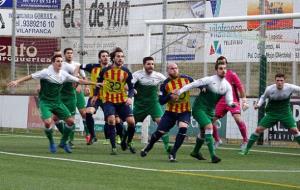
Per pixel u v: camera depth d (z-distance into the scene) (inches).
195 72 1552.7
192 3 1573.6
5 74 1979.6
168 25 1446.9
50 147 1015.0
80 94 1184.2
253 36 1465.3
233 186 673.6
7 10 1882.4
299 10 1489.9
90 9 1712.6
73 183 668.7
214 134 1154.0
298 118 1250.6
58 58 1001.5
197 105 912.9
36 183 662.5
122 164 856.9
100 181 687.7
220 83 904.3
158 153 1036.5
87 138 1179.3
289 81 1475.1
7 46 1900.8
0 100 1610.5
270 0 1504.7
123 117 1029.8
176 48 1581.0
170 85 922.1
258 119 1284.4
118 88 1019.3
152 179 711.1
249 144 1063.0
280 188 668.7
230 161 943.7
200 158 948.6
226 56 1496.1
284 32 1448.1
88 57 1765.5
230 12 1526.8
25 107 1569.9
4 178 693.3
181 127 911.0
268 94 1041.5
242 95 1115.9
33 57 1887.3
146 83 1046.4
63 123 1039.6
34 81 1892.2
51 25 1870.1
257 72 1505.9
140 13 1665.8
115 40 1715.1
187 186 665.6
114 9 1715.1
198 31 1439.5
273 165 904.9
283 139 1268.5
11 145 1140.5
